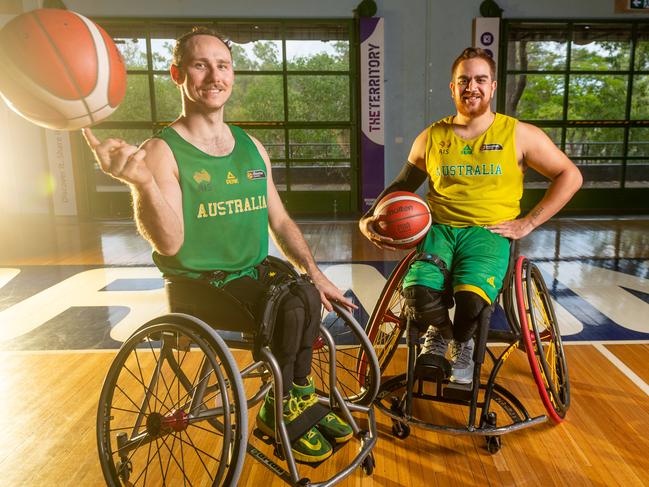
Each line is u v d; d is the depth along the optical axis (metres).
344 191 9.21
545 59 8.81
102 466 1.82
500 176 2.28
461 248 2.22
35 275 5.29
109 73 1.51
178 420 1.75
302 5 8.60
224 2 8.59
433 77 8.73
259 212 1.88
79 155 8.87
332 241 6.86
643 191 9.13
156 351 3.32
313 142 9.12
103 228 8.01
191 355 3.23
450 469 2.06
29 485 2.00
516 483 1.97
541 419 2.23
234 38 8.73
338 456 2.16
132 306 4.27
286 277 1.85
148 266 5.64
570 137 9.09
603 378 2.86
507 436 2.29
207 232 1.77
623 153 9.08
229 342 1.88
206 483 2.01
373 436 1.93
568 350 3.26
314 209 9.26
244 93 8.93
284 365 1.69
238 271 1.85
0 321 3.94
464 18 8.54
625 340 3.42
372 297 4.45
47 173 8.62
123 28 8.65
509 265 2.25
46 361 3.19
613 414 2.47
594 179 9.17
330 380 1.93
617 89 8.93
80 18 1.50
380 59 8.58
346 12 8.62
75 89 1.44
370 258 5.90
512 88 8.91
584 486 1.95
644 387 2.75
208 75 1.71
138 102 8.95
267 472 2.07
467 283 2.05
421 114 8.84
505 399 2.50
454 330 2.09
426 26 8.57
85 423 2.46
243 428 1.53
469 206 2.29
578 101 8.98
